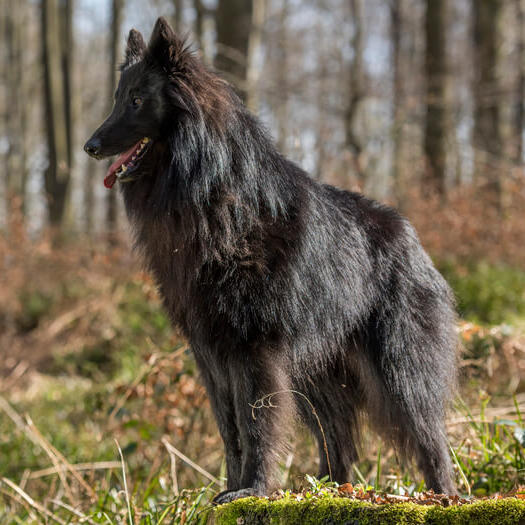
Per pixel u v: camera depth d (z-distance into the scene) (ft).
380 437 17.65
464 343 25.14
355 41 70.69
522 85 57.00
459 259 42.83
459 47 95.35
